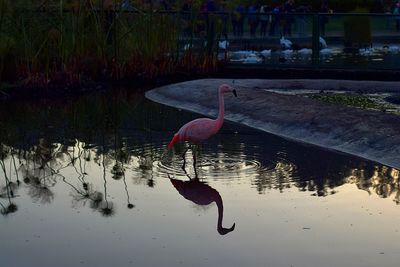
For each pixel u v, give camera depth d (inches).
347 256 263.0
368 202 322.3
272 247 272.2
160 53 725.3
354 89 656.4
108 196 337.4
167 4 763.4
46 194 343.0
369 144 407.8
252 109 518.9
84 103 597.9
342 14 745.6
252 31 775.1
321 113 468.1
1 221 305.3
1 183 364.5
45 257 265.3
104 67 705.6
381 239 279.3
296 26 761.6
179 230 291.3
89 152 422.9
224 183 351.3
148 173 373.1
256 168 376.5
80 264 258.7
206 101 569.6
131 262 259.8
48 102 599.8
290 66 747.4
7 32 629.3
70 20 669.3
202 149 420.2
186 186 348.2
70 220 305.3
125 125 502.9
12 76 643.5
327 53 751.1
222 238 281.9
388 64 730.8
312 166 380.2
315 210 312.7
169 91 622.8
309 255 264.1
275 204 320.2
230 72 741.9
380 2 1215.6
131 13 722.2
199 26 743.1
